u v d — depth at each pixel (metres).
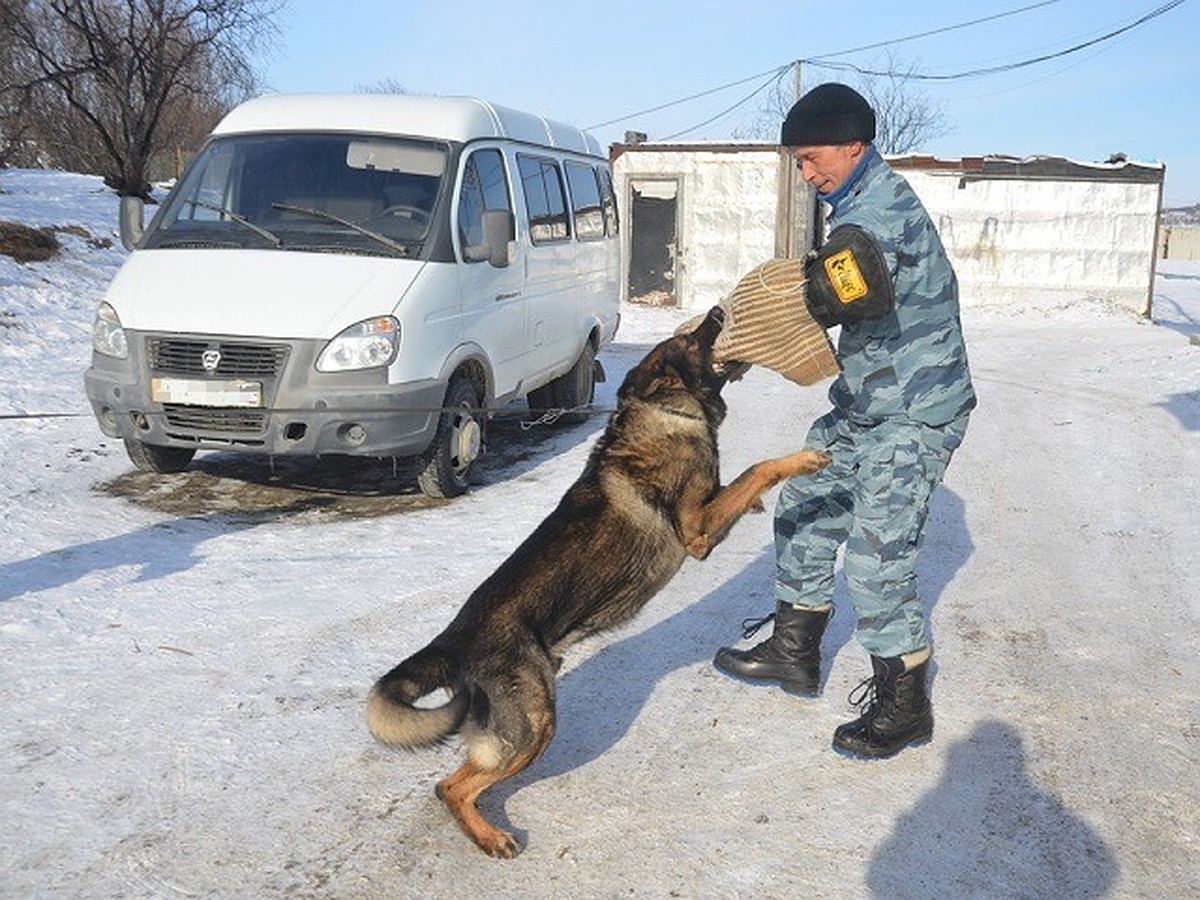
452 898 3.22
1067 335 16.94
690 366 3.99
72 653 4.73
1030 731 4.21
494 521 6.87
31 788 3.68
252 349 6.61
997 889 3.27
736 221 20.55
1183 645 5.02
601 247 10.32
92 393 7.00
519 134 8.79
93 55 19.77
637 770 3.95
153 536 6.41
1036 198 20.05
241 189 7.68
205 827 3.52
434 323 7.03
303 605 5.37
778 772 3.94
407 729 3.21
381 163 7.68
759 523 6.89
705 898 3.23
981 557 6.27
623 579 3.85
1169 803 3.72
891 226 3.58
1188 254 51.59
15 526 6.37
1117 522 6.93
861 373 3.82
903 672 3.97
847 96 3.60
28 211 16.42
